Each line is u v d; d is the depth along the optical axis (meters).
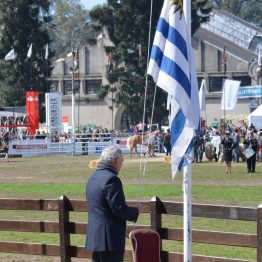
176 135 13.48
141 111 101.62
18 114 91.75
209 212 14.59
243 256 18.94
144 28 100.44
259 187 37.34
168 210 15.12
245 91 97.25
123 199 11.75
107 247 11.82
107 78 104.75
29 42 111.62
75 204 16.30
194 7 102.81
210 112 122.81
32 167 57.94
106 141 83.19
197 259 15.05
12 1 110.56
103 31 116.50
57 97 87.62
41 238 22.28
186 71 13.43
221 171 49.81
